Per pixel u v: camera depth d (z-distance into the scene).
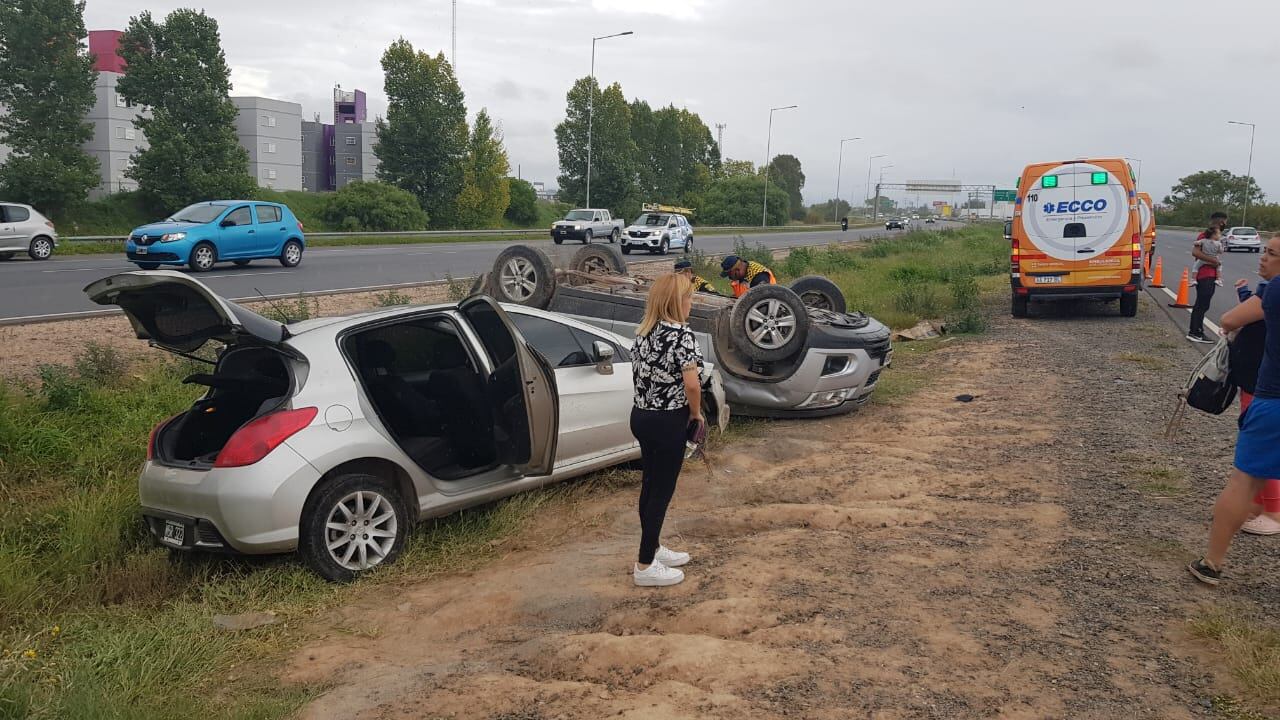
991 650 3.75
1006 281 24.09
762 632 4.00
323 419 4.94
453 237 46.28
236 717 3.40
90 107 43.19
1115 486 6.05
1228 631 3.75
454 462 5.98
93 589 4.96
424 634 4.29
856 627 4.01
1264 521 5.01
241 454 4.71
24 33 40.47
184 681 3.84
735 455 7.41
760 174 123.00
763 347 8.25
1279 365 4.07
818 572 4.71
